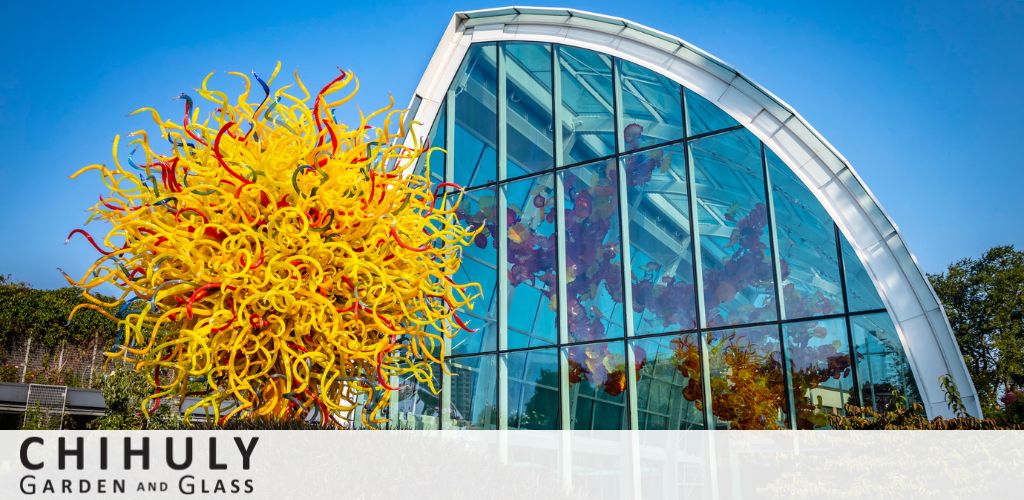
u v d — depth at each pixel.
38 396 19.20
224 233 7.71
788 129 12.66
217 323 7.37
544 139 14.94
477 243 14.97
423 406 14.23
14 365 24.59
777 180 12.55
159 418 14.87
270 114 8.23
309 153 7.89
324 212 7.68
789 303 12.00
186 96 8.02
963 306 38.75
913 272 11.27
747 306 12.29
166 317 7.45
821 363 11.55
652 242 13.36
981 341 37.81
